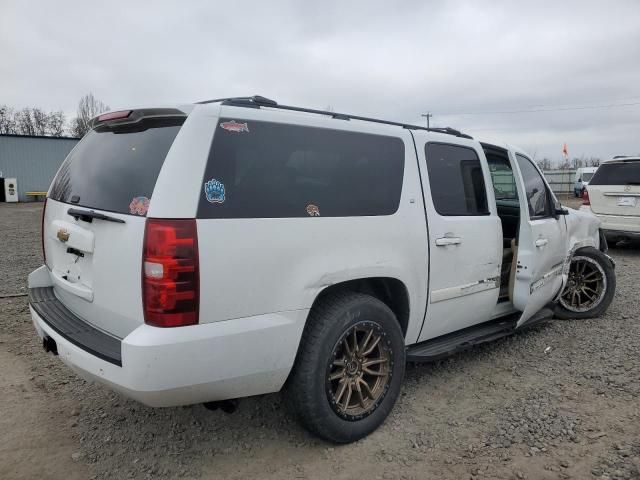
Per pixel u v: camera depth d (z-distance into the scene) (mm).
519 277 4469
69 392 3844
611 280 5680
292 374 2941
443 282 3754
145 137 2824
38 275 3678
